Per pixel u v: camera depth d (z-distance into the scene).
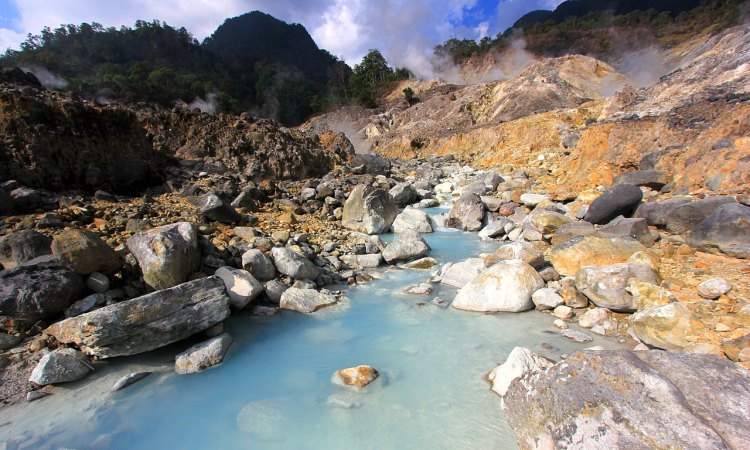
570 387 3.34
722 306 5.18
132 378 4.71
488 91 48.44
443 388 4.51
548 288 6.41
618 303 5.63
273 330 6.00
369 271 8.50
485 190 13.98
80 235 5.92
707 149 9.58
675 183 9.68
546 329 5.63
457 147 30.16
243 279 6.49
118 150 12.03
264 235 9.14
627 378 3.17
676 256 6.89
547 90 40.03
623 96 20.33
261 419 4.17
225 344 5.36
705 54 20.86
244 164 15.48
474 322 5.98
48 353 4.68
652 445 2.82
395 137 43.19
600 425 3.03
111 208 9.16
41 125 10.00
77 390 4.55
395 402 4.32
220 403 4.44
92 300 5.59
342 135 25.14
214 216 9.61
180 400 4.47
